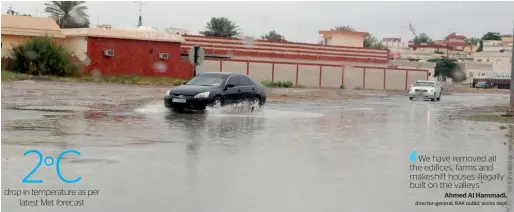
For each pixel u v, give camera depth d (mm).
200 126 18031
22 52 51781
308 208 7707
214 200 8016
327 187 9094
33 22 58062
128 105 26359
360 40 85750
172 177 9539
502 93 78312
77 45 58312
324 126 19578
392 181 9758
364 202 8156
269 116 23031
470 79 123938
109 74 57875
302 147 13789
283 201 8062
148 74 60062
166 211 7379
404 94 60562
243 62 66688
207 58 64625
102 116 20359
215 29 91438
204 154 12133
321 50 75875
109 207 7531
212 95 23828
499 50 143875
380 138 16344
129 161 10953
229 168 10523
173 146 13219
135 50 59219
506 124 22328
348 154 12812
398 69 78438
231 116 22281
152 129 16703
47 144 12781
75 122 17906
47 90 35500
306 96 43656
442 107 35219
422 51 143625
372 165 11344
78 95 32281
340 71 74125
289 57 73375
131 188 8648
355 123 21266
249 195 8367
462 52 145375
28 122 17375
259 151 12867
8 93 31156
